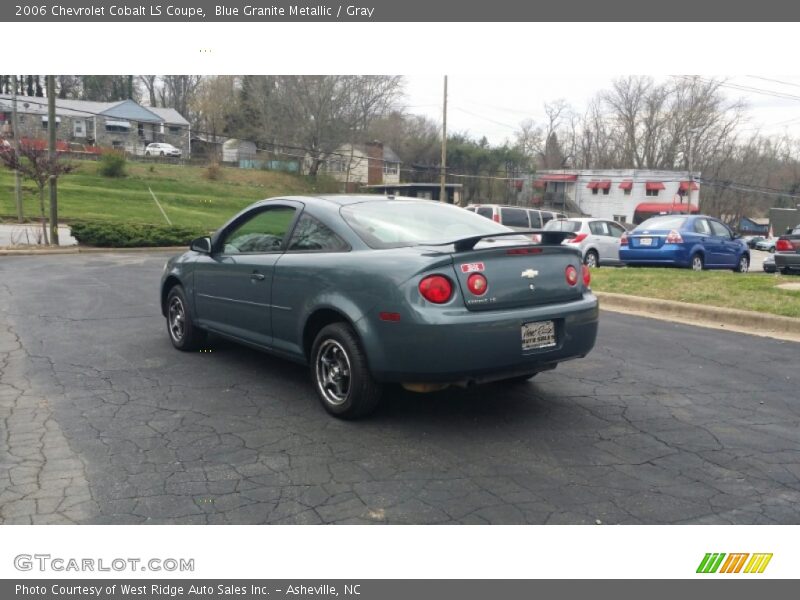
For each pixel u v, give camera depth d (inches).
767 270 705.6
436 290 159.0
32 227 1162.6
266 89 2293.3
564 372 231.5
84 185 1867.6
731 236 598.2
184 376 225.9
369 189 2425.0
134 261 700.7
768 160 2785.4
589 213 2463.1
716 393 208.2
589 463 154.3
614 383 218.5
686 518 130.0
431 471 149.7
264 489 141.3
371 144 2652.6
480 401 199.3
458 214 209.3
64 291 431.8
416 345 158.9
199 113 3100.4
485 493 139.3
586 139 2942.9
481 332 159.2
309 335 191.6
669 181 2284.7
